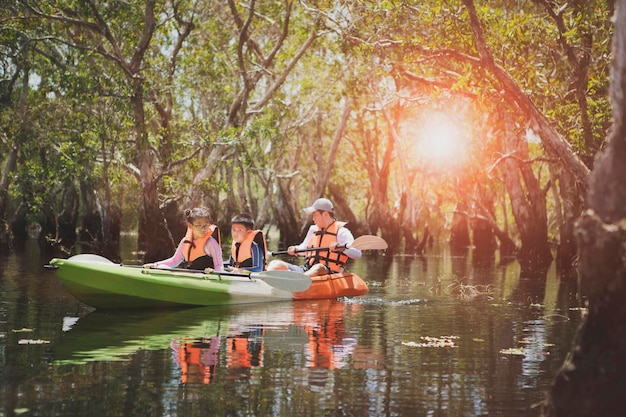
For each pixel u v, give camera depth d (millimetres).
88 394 5402
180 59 24000
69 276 9383
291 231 40469
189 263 10664
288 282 10586
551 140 14242
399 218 36906
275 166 35594
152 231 22641
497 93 15250
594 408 4094
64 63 24203
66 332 8008
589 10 13938
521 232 25781
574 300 12109
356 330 8430
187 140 25078
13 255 21453
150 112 25359
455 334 8297
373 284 14492
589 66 15359
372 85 27672
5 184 28750
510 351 7293
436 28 14805
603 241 4055
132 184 33188
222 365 6406
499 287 14570
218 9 28234
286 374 6113
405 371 6309
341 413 5062
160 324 8656
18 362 6422
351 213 42625
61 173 24656
